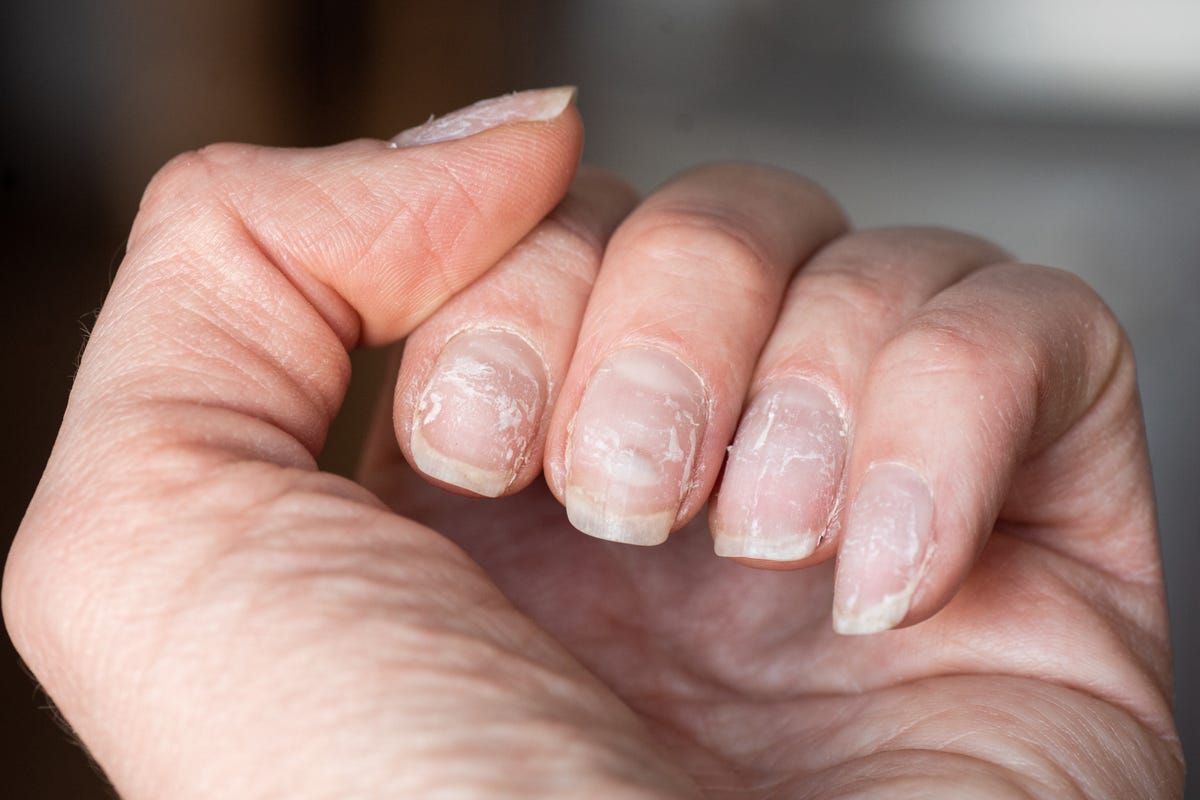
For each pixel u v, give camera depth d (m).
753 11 0.44
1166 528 0.38
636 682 0.23
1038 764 0.21
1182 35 0.42
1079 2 0.43
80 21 0.40
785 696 0.23
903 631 0.22
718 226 0.22
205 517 0.20
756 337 0.22
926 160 0.44
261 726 0.19
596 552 0.24
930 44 0.44
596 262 0.22
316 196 0.21
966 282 0.22
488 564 0.24
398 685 0.19
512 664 0.19
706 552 0.24
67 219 0.37
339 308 0.22
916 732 0.21
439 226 0.21
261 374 0.21
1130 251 0.42
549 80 0.45
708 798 0.22
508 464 0.22
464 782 0.18
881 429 0.20
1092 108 0.43
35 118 0.39
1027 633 0.22
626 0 0.44
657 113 0.44
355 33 0.43
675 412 0.21
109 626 0.19
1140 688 0.22
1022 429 0.21
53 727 0.31
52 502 0.20
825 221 0.24
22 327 0.34
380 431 0.26
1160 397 0.39
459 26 0.44
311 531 0.20
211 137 0.40
